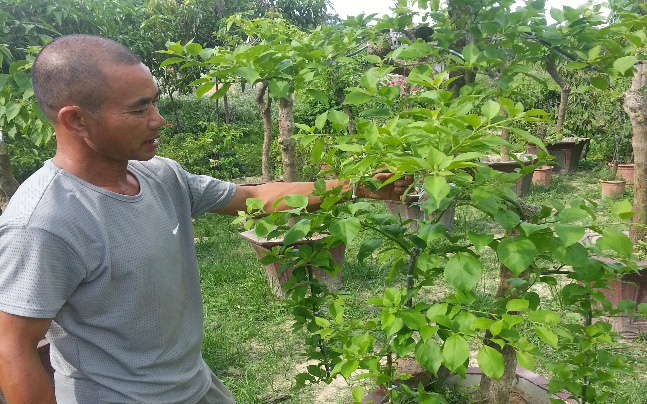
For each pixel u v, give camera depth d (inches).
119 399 61.3
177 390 66.8
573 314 86.7
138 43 394.6
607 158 417.7
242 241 275.3
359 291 198.4
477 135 57.4
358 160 68.7
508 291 86.0
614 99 362.6
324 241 81.9
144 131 59.1
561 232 57.9
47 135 125.6
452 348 57.2
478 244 59.4
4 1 207.0
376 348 149.0
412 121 69.4
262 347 164.6
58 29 245.3
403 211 253.0
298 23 667.4
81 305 58.1
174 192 71.0
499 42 85.7
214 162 416.5
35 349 54.6
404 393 84.7
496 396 90.0
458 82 103.0
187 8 506.9
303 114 520.1
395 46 101.7
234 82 84.4
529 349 57.5
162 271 62.0
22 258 52.7
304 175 342.6
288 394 135.9
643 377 133.8
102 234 56.9
